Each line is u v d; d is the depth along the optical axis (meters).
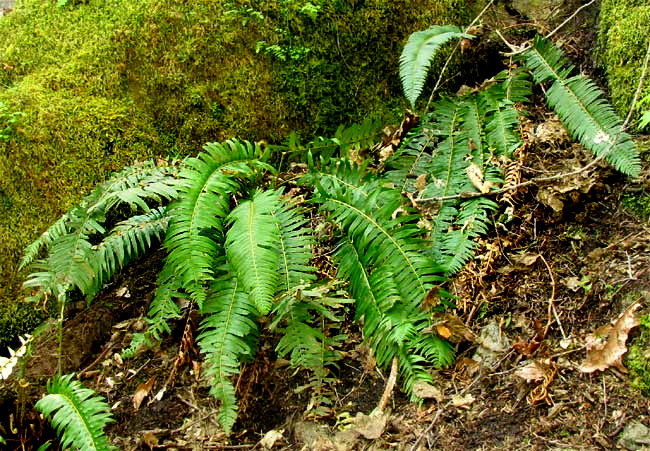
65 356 3.41
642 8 3.67
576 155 3.48
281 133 4.19
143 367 3.31
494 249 3.12
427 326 2.82
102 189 3.27
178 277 3.14
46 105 3.83
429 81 4.45
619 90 3.61
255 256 2.86
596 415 2.41
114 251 3.35
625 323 2.54
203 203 3.08
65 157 3.78
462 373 2.79
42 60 4.12
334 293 3.16
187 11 4.17
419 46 3.65
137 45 4.09
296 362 2.92
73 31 4.18
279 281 3.02
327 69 4.29
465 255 3.05
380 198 3.22
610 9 3.88
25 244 3.68
